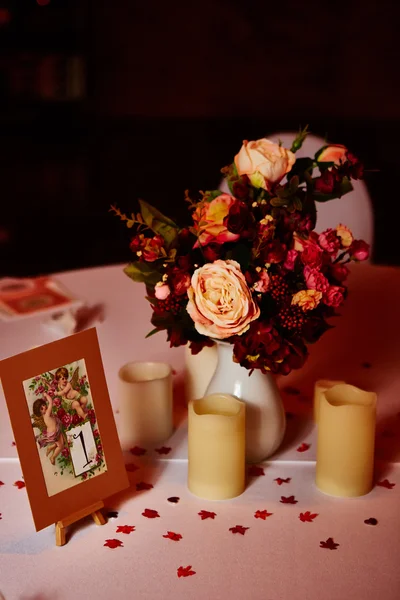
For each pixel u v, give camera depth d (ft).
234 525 3.34
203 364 4.14
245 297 3.14
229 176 3.56
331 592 2.95
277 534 3.28
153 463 3.79
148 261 3.42
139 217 3.44
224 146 17.46
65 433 3.23
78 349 3.27
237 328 3.17
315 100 18.40
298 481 3.67
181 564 3.10
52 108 17.93
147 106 18.58
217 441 3.43
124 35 18.13
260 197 3.46
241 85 18.45
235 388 3.70
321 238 3.42
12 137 17.65
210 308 3.16
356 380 4.56
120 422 4.04
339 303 3.31
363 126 18.03
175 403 4.32
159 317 3.50
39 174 16.35
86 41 17.89
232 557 3.14
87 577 3.03
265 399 3.70
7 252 13.37
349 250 3.53
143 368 4.08
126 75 18.39
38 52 17.58
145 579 3.02
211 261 3.33
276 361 3.29
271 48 18.20
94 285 5.82
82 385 3.29
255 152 3.34
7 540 3.25
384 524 3.36
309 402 4.33
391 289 5.90
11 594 2.94
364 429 3.46
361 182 7.07
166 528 3.32
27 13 17.39
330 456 3.51
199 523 3.35
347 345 5.00
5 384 3.07
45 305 5.31
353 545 3.22
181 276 3.26
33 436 3.14
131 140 17.71
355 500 3.52
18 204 15.12
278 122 18.40
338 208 7.12
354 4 17.70
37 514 3.14
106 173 16.43
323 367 4.72
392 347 4.99
